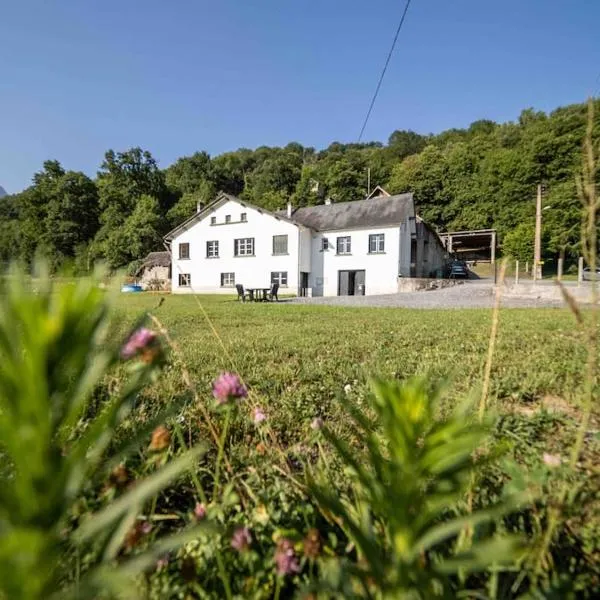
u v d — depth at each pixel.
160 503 1.59
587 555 1.21
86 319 0.47
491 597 0.87
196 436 2.21
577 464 1.86
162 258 42.00
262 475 1.70
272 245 27.12
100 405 2.19
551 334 6.01
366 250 26.09
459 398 2.78
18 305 0.44
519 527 1.22
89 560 0.79
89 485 0.70
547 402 3.03
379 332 6.62
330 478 1.50
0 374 0.44
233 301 19.12
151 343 0.86
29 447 0.42
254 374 3.67
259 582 1.03
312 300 19.97
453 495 0.61
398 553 0.60
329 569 0.78
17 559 0.38
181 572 0.96
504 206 42.97
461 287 24.22
